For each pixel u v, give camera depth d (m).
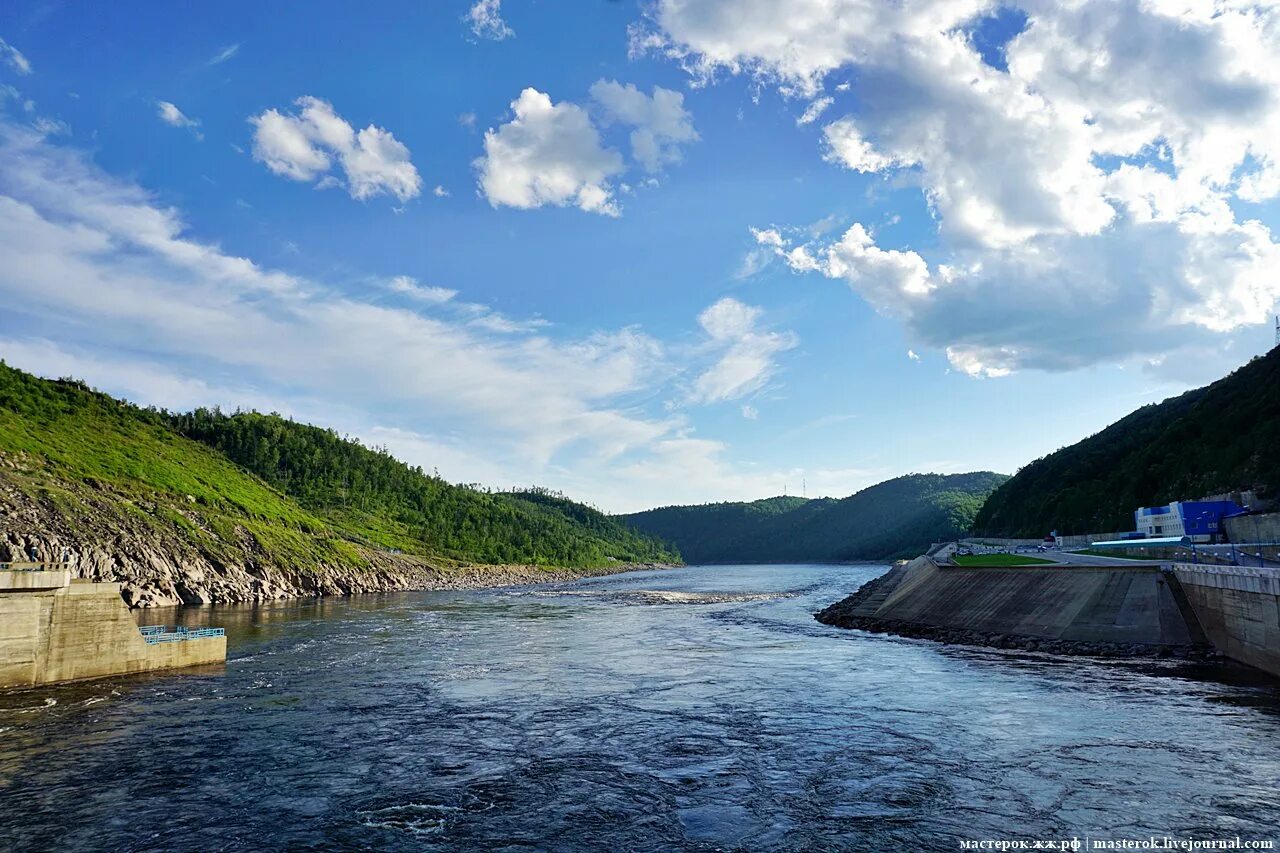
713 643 57.56
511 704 34.78
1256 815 19.31
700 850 18.55
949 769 23.98
